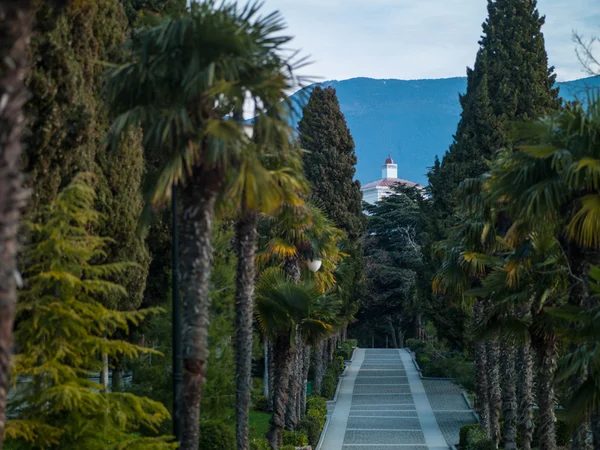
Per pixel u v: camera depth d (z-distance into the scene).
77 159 15.98
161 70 12.01
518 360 22.98
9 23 6.43
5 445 13.23
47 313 11.84
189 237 12.25
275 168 14.91
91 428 12.20
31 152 14.66
